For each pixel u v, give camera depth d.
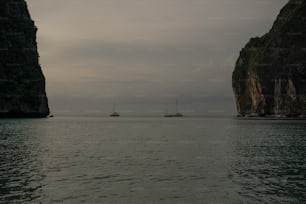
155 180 23.58
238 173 26.44
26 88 175.25
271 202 18.23
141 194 19.72
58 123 137.25
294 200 18.58
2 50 180.62
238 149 44.91
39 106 177.75
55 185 21.80
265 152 41.28
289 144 51.97
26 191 20.14
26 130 81.31
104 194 19.66
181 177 24.70
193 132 86.19
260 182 23.02
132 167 29.11
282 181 23.39
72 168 28.39
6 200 18.23
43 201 18.14
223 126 123.50
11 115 167.75
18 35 191.12
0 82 168.12
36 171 26.80
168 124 150.62
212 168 28.80
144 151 42.16
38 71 190.50
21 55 187.25
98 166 29.59
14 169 27.62
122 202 18.16
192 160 33.81
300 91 196.25
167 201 18.39
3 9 190.62
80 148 45.25
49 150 42.19
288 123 144.00
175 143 54.03
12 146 45.84
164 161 33.00
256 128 104.88
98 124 144.38
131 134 77.38
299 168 28.98
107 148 45.62
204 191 20.47
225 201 18.42
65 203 17.84
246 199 18.77
